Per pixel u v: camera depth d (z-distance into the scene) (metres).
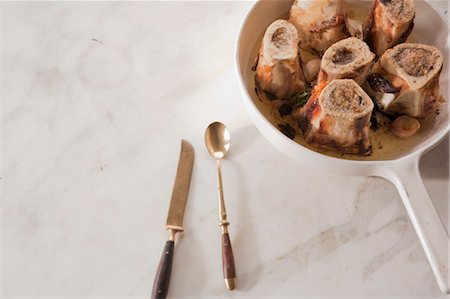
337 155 0.72
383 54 0.71
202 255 0.70
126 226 0.72
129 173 0.76
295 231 0.72
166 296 0.68
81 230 0.72
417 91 0.69
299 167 0.76
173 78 0.83
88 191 0.75
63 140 0.78
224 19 0.88
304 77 0.75
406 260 0.70
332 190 0.75
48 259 0.71
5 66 0.84
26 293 0.69
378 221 0.73
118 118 0.80
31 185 0.75
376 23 0.74
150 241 0.71
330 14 0.74
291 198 0.74
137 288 0.69
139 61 0.84
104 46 0.86
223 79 0.83
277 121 0.74
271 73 0.71
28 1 0.90
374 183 0.75
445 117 0.73
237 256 0.70
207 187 0.75
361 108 0.66
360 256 0.71
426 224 0.62
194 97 0.81
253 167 0.76
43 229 0.72
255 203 0.73
